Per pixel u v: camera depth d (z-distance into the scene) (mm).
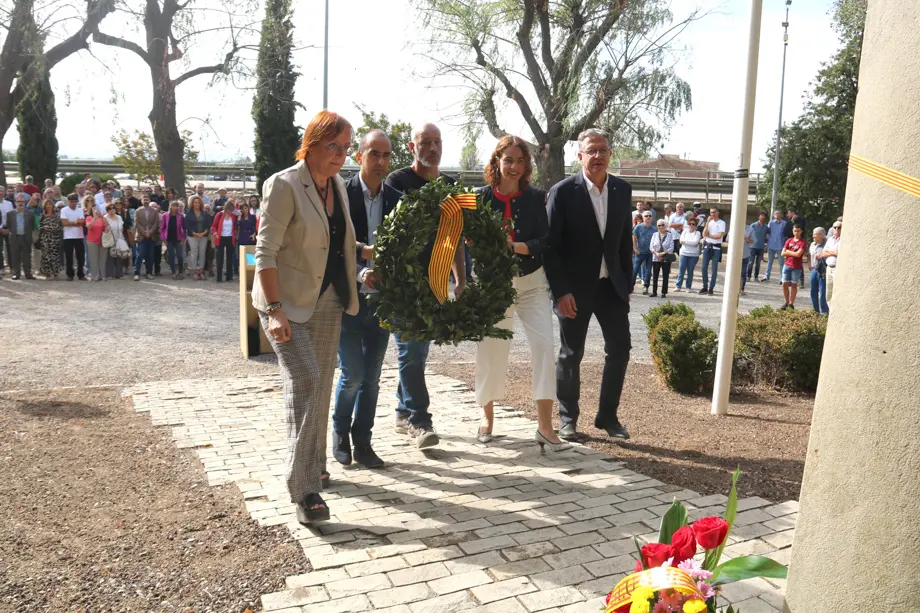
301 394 3830
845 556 1965
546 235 5152
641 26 21938
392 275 4324
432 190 4410
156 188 25016
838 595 1981
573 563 3482
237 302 14438
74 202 17031
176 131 27656
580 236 5414
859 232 1981
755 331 7883
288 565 3451
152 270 19062
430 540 3725
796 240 15602
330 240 4117
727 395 6566
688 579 1834
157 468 4828
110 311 12773
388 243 4312
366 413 4879
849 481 1963
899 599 1834
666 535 2268
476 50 24297
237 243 18000
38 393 6949
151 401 6660
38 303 13398
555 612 3039
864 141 1983
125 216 17797
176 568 3414
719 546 2160
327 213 4109
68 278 17094
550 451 5293
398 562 3475
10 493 4324
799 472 4930
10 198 17953
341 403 4793
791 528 3953
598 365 9266
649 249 17953
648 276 18078
